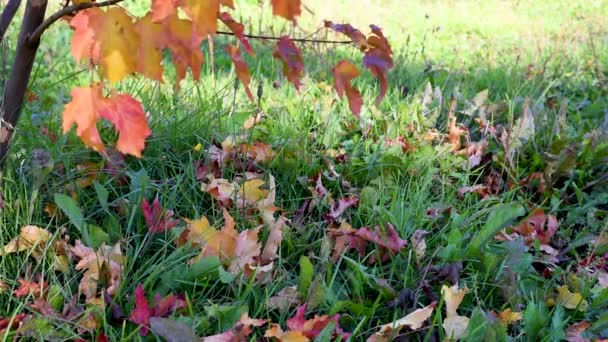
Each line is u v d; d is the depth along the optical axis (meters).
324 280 1.49
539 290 1.54
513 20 5.05
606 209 1.89
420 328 1.41
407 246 1.59
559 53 3.53
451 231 1.58
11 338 1.33
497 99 2.37
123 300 1.42
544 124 2.11
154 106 1.94
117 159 1.70
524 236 1.70
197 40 1.18
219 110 1.91
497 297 1.52
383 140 1.95
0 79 1.90
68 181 1.60
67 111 1.17
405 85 2.48
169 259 1.45
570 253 1.72
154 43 1.19
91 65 1.27
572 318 1.50
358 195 1.73
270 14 4.06
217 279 1.45
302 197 1.75
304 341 1.31
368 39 1.39
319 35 3.11
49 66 2.54
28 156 1.62
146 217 1.52
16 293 1.39
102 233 1.48
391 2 5.32
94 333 1.36
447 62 3.39
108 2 1.27
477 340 1.37
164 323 1.31
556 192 1.87
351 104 1.39
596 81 2.97
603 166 1.96
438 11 5.15
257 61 2.80
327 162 1.84
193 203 1.65
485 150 2.00
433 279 1.51
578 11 5.62
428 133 2.02
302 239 1.59
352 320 1.43
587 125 2.33
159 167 1.73
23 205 1.53
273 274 1.51
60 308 1.39
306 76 2.27
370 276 1.48
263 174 1.73
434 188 1.85
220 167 1.74
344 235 1.57
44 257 1.42
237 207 1.59
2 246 1.44
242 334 1.32
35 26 1.45
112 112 1.17
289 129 1.93
